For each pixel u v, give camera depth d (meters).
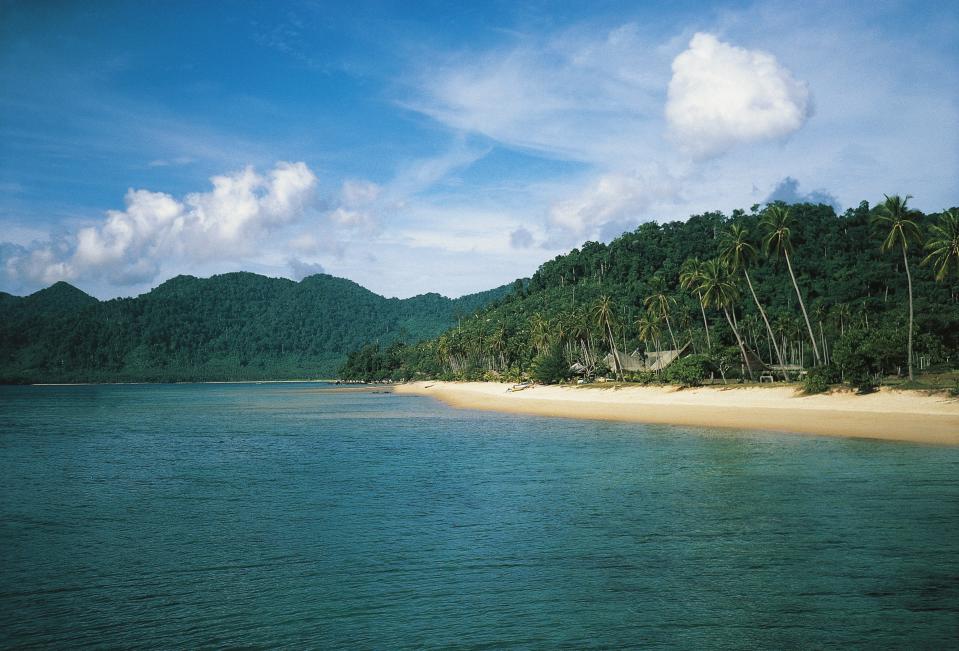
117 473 33.81
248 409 98.94
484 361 195.00
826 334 120.50
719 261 86.75
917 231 63.28
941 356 74.75
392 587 15.67
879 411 51.47
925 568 16.12
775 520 20.92
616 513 22.45
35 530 21.64
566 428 54.75
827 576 15.72
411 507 24.23
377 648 12.45
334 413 84.56
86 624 13.80
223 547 19.31
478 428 57.22
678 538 19.14
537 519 21.89
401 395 150.62
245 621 13.83
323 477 31.50
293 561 17.84
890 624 13.05
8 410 103.12
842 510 21.98
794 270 175.75
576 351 144.88
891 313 121.00
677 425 53.78
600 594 14.93
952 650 11.93
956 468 29.70
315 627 13.47
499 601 14.65
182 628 13.55
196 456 40.62
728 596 14.65
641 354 128.25
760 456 34.59
